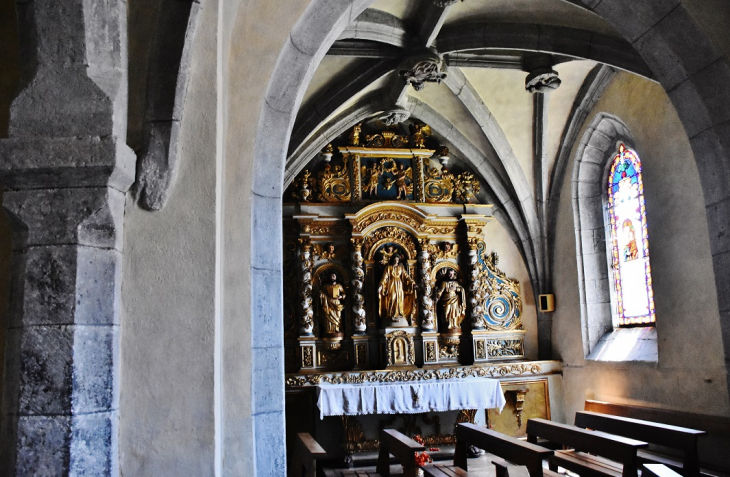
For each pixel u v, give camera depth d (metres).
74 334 3.32
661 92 8.31
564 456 7.69
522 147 11.01
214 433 3.54
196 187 3.73
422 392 10.04
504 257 11.71
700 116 5.49
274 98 4.25
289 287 10.90
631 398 9.12
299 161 10.61
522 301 11.60
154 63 3.71
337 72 9.38
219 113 3.89
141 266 3.63
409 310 11.06
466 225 11.41
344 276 11.12
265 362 4.05
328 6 4.31
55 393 3.26
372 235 11.20
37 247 3.40
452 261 11.55
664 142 8.30
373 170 11.50
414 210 11.16
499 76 9.95
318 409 10.25
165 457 3.49
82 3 3.50
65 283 3.37
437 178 11.69
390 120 10.77
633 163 9.61
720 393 7.32
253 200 4.11
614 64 7.77
